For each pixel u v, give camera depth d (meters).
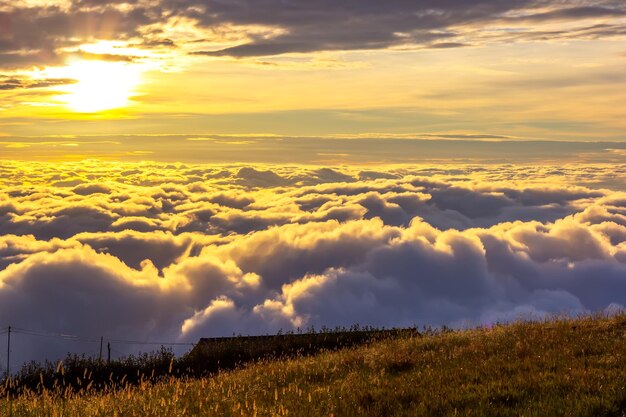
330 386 11.54
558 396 9.00
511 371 11.09
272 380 13.17
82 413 9.71
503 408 8.78
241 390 11.75
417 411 9.08
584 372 10.10
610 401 8.53
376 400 9.99
